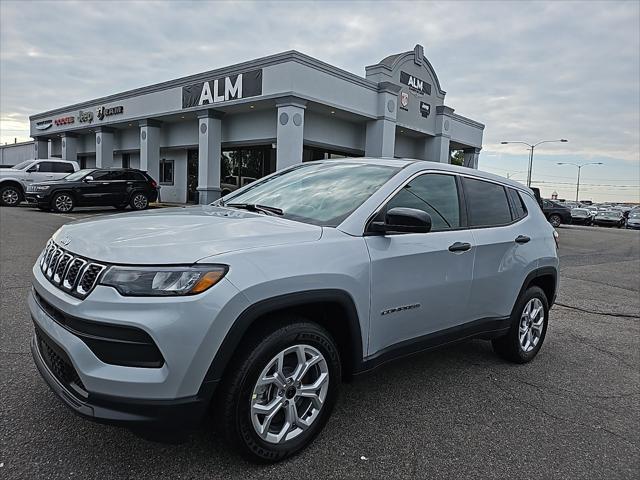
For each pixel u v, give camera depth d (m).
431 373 4.11
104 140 26.27
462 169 4.00
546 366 4.48
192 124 23.17
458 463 2.77
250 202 3.72
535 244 4.41
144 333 2.19
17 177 19.56
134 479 2.42
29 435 2.75
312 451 2.79
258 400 2.54
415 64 23.05
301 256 2.63
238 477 2.49
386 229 2.99
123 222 2.89
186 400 2.26
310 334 2.68
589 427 3.31
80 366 2.25
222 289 2.30
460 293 3.60
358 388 3.72
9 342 4.12
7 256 7.94
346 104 19.14
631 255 14.81
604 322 6.28
